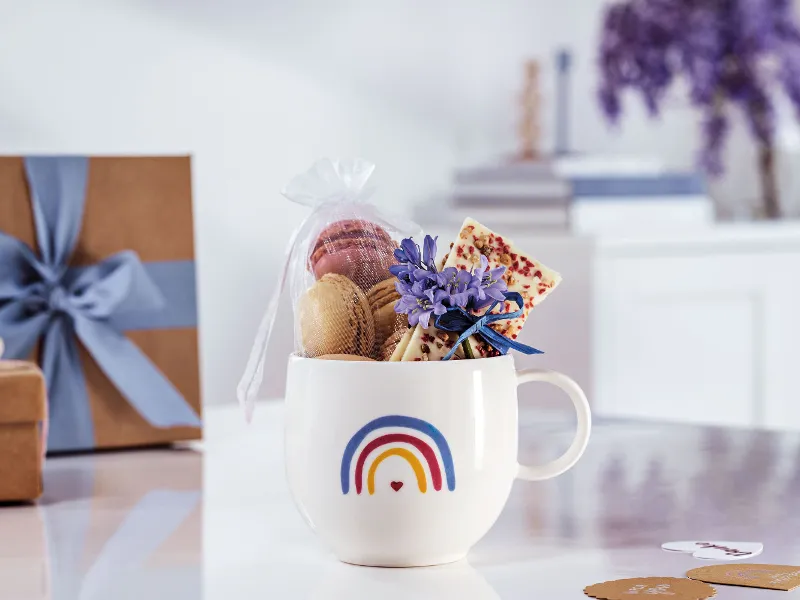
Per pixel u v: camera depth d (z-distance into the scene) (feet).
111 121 5.64
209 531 2.66
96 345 3.34
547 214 6.73
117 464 3.23
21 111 5.31
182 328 3.44
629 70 7.61
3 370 2.89
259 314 6.28
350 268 2.52
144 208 3.41
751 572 2.36
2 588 2.35
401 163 6.97
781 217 8.26
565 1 7.83
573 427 3.56
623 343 6.39
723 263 6.77
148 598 2.31
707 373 6.75
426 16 7.04
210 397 6.08
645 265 6.45
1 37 5.23
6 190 3.31
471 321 2.42
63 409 3.34
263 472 3.14
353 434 2.38
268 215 6.30
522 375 2.52
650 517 2.71
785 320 7.06
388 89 6.86
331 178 2.60
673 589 2.28
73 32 5.47
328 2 6.52
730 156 8.97
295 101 6.40
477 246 2.51
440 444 2.38
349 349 2.48
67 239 3.35
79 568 2.45
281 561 2.48
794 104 7.79
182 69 5.90
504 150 7.55
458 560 2.47
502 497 2.46
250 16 6.17
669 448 3.30
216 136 6.06
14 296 3.30
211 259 6.06
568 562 2.45
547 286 2.50
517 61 7.57
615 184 6.86
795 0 8.63
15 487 2.84
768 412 7.03
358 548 2.43
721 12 7.60
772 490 2.90
